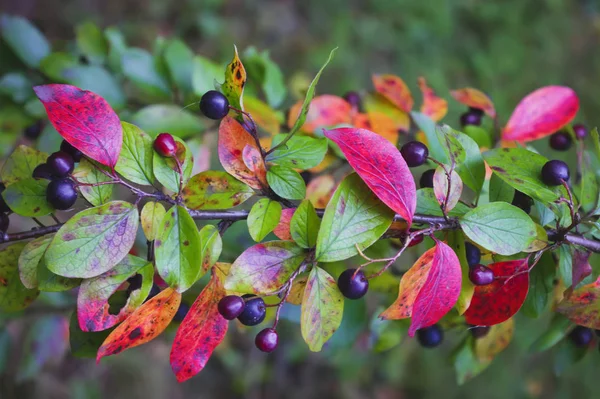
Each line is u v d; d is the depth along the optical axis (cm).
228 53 108
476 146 35
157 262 31
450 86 121
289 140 34
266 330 32
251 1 118
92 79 43
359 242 32
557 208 34
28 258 32
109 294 32
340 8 124
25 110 45
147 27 104
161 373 92
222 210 35
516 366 99
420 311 32
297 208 32
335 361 97
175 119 41
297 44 117
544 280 37
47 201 32
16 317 49
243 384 96
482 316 35
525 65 127
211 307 32
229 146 33
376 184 31
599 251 34
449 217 33
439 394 98
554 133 42
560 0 135
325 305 32
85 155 32
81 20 100
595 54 131
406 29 125
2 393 76
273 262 32
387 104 43
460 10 133
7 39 44
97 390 85
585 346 39
